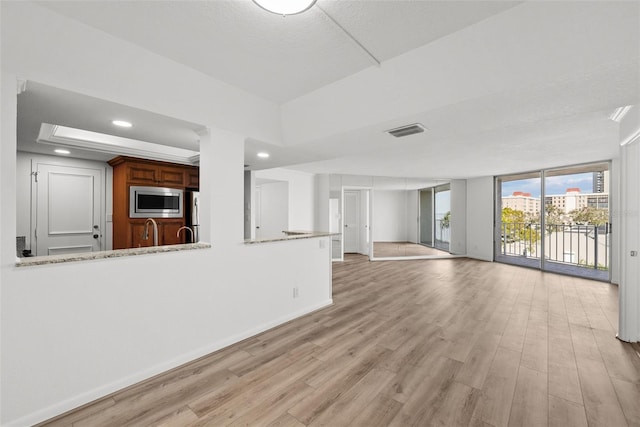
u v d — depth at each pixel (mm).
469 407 1763
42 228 4109
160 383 2018
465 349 2525
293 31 1812
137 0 1521
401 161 5477
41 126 2822
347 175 7586
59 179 4270
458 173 6918
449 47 1873
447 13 1646
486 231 7332
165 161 4805
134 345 2021
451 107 2113
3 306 1532
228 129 2629
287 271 3201
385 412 1722
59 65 1670
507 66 1751
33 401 1617
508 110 2172
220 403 1803
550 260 6301
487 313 3457
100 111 2098
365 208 8320
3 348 1535
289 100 2867
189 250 2332
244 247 2752
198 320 2387
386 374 2131
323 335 2828
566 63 1592
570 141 3842
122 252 1973
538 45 1616
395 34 1844
